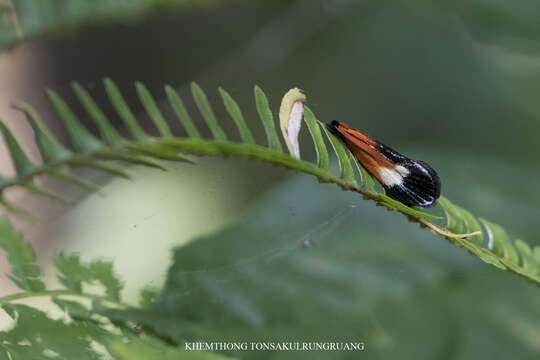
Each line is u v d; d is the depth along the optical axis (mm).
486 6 257
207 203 328
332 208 294
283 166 205
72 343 204
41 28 236
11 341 203
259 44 389
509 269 211
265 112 206
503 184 355
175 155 202
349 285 256
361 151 215
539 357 254
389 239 280
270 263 254
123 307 211
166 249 252
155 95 328
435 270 267
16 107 202
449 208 214
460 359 252
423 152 381
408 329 254
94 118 202
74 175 202
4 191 202
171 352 197
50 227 303
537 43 255
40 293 208
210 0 258
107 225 291
